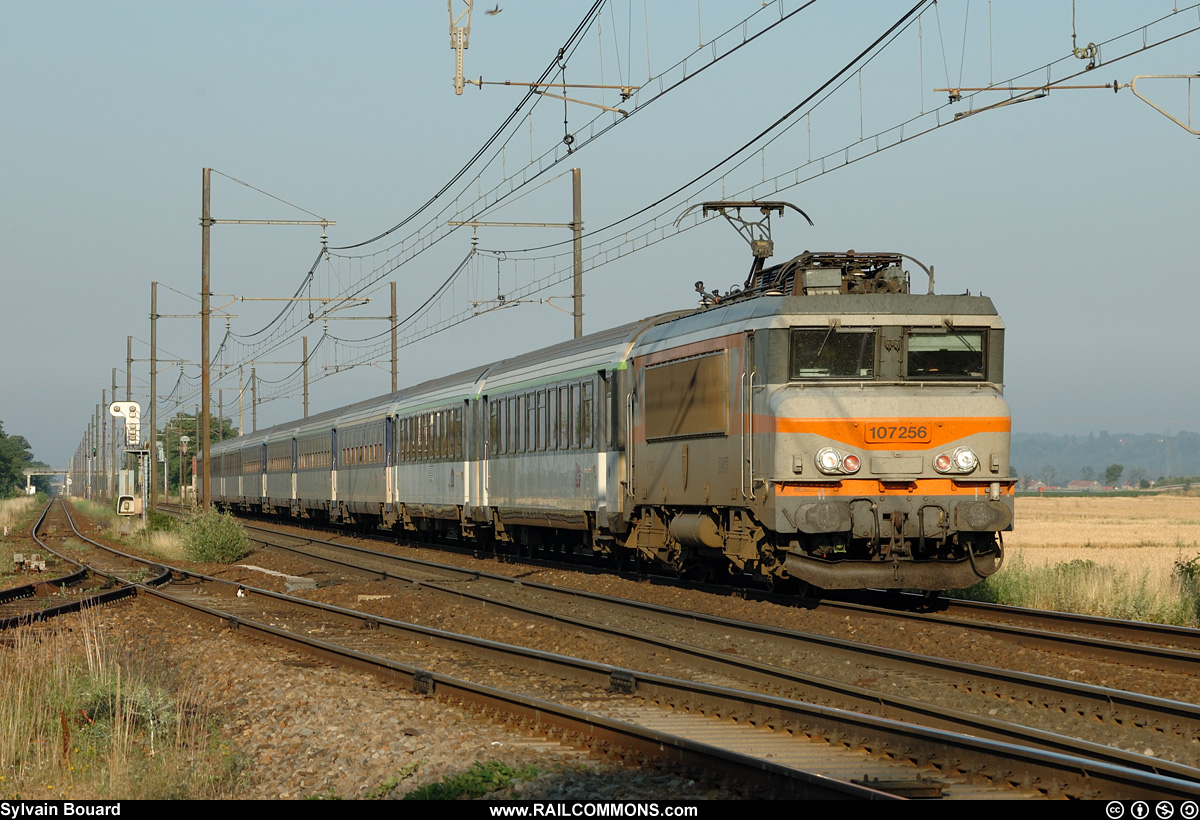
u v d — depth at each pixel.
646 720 26.09
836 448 40.31
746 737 24.12
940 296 42.53
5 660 33.03
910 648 35.03
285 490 133.12
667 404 50.12
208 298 98.69
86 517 188.12
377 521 106.38
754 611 42.81
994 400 41.66
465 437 76.12
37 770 23.02
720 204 48.38
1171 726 24.11
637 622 42.47
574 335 79.38
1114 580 47.59
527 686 30.92
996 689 28.08
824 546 42.00
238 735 26.09
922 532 40.62
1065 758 19.20
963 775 20.59
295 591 58.22
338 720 26.38
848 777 20.78
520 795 20.31
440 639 38.66
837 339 41.44
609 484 55.81
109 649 35.84
